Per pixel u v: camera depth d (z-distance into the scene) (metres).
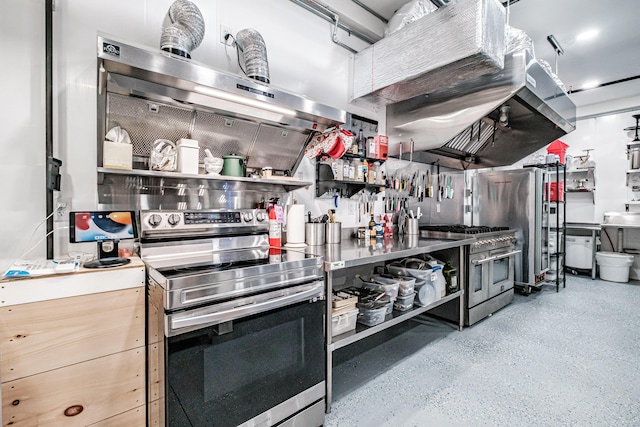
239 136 1.91
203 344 1.14
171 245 1.53
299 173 2.42
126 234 1.37
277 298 1.34
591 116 5.03
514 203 4.10
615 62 3.60
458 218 4.25
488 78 2.43
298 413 1.45
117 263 1.25
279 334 1.37
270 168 1.96
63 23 1.48
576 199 5.28
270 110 1.74
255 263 1.39
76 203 1.51
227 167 1.80
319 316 1.54
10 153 1.37
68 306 1.09
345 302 1.89
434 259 2.78
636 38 3.10
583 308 3.37
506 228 3.83
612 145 4.90
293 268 1.42
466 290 2.85
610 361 2.19
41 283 1.04
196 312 1.10
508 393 1.82
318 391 1.53
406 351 2.36
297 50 2.41
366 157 2.74
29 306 1.02
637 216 4.55
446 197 3.97
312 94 2.52
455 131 2.65
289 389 1.41
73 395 1.10
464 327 2.84
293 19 2.38
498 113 3.00
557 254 4.08
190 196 1.84
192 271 1.22
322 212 2.60
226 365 1.20
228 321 1.20
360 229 2.83
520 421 1.57
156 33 1.74
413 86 2.49
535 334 2.67
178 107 1.59
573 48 3.29
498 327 2.83
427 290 2.45
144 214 1.49
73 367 1.10
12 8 1.38
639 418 1.60
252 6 2.14
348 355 2.30
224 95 1.52
